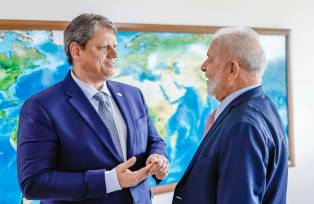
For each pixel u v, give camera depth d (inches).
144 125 55.8
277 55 105.2
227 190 39.8
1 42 68.0
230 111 44.4
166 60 87.8
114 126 51.6
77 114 48.9
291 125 108.8
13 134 70.3
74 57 50.3
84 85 50.9
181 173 92.0
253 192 39.0
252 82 45.2
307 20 111.3
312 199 116.3
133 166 52.4
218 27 95.0
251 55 44.2
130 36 82.4
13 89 69.7
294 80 110.0
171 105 89.4
